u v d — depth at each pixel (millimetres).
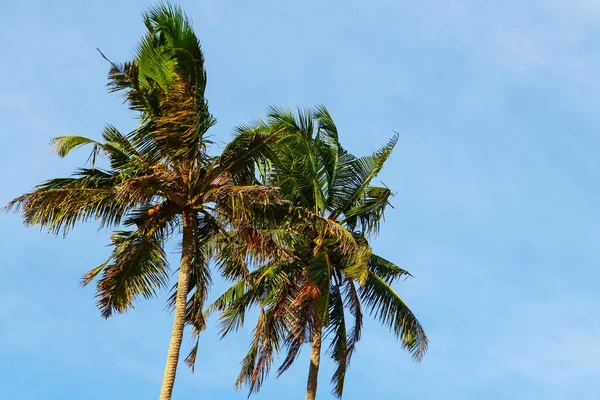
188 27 24281
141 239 24156
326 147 29969
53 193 22562
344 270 26891
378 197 29234
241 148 24078
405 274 29531
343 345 28672
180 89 23438
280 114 28891
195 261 24328
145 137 23641
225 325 28781
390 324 28797
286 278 27766
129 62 23031
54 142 22500
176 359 22547
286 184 28594
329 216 29453
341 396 28172
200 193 23859
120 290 24141
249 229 23625
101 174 23641
